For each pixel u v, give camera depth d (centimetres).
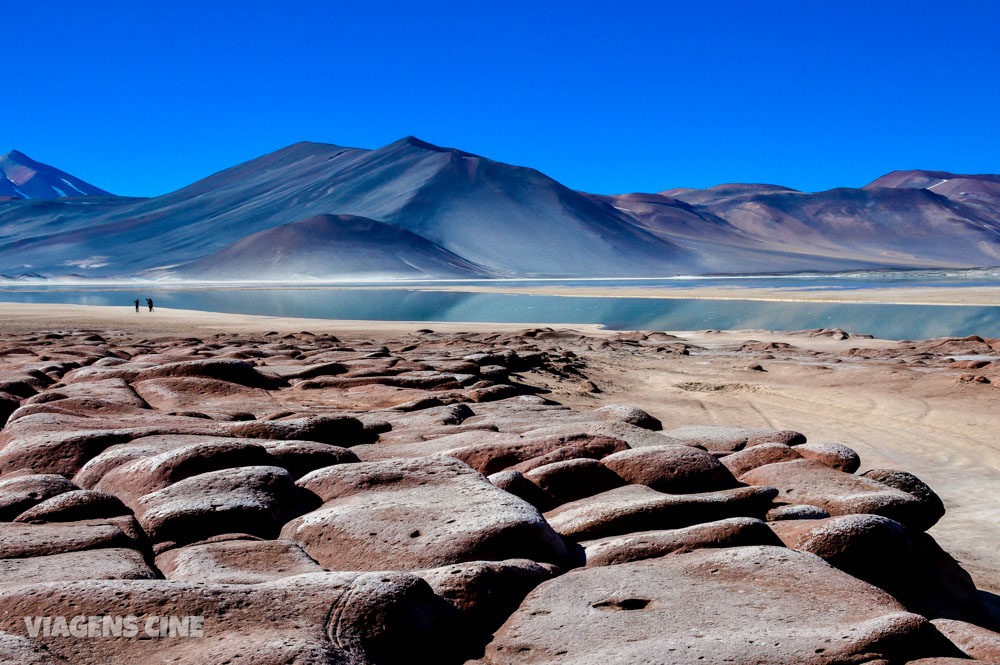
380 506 434
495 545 388
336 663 271
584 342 2878
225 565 375
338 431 682
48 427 646
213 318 4531
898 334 4009
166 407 917
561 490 522
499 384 1177
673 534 416
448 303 7469
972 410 1434
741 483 571
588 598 352
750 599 348
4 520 442
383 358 1430
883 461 1098
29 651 267
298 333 2920
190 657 269
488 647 323
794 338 3250
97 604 298
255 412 912
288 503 464
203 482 459
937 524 787
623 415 830
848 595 348
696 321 4875
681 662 292
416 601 319
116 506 452
